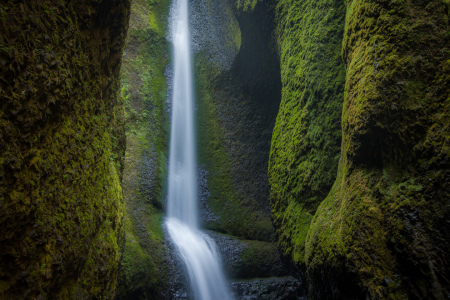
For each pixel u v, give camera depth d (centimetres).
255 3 1049
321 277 549
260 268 1038
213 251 1055
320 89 682
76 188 348
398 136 411
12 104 239
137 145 1255
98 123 440
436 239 341
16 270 246
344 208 486
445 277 327
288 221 715
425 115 385
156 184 1198
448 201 340
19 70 247
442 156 355
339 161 589
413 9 428
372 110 438
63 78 313
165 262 943
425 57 402
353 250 438
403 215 378
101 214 416
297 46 812
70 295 327
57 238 295
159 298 876
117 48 504
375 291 390
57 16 312
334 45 691
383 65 436
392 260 384
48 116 293
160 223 1101
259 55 1218
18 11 250
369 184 447
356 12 526
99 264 401
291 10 874
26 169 258
